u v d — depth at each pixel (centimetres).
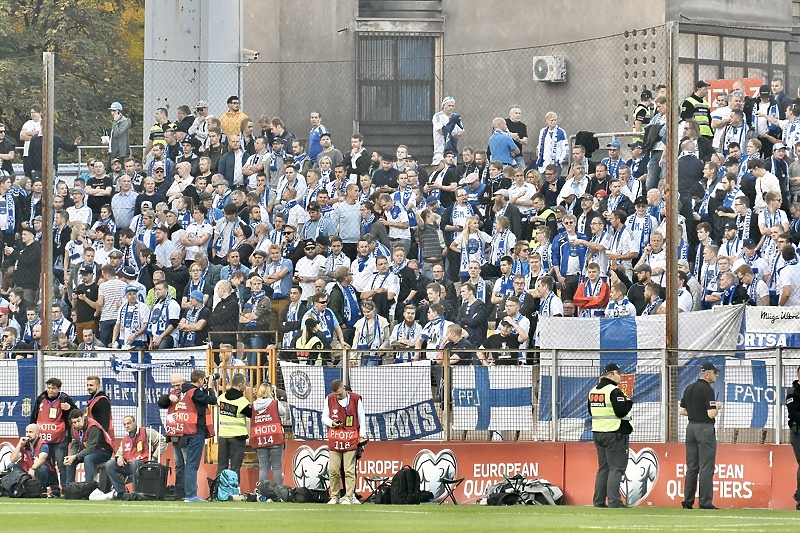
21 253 9006
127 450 6794
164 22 10506
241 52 10625
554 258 7931
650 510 5747
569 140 9506
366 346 7550
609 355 6425
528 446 6450
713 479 6041
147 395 7031
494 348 7088
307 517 5122
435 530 4481
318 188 8856
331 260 8244
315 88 11662
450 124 9694
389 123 11569
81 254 8994
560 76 10850
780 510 5878
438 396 6625
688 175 8106
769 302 7400
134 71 15125
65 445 6844
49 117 7319
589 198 8012
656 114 8412
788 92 11362
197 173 9494
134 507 5769
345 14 11619
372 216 8494
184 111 9844
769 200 7675
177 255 8500
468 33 11400
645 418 6359
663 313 7231
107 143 11250
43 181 7319
